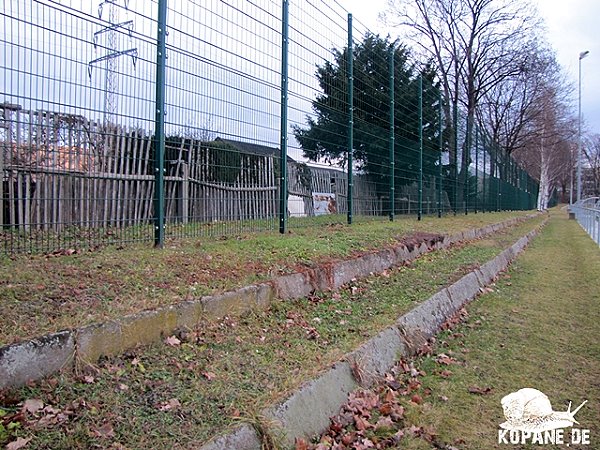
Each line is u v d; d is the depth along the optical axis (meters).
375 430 2.41
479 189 16.62
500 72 25.27
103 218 4.43
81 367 2.29
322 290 4.40
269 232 5.86
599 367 3.42
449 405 2.78
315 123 6.64
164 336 2.79
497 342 3.96
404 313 3.92
